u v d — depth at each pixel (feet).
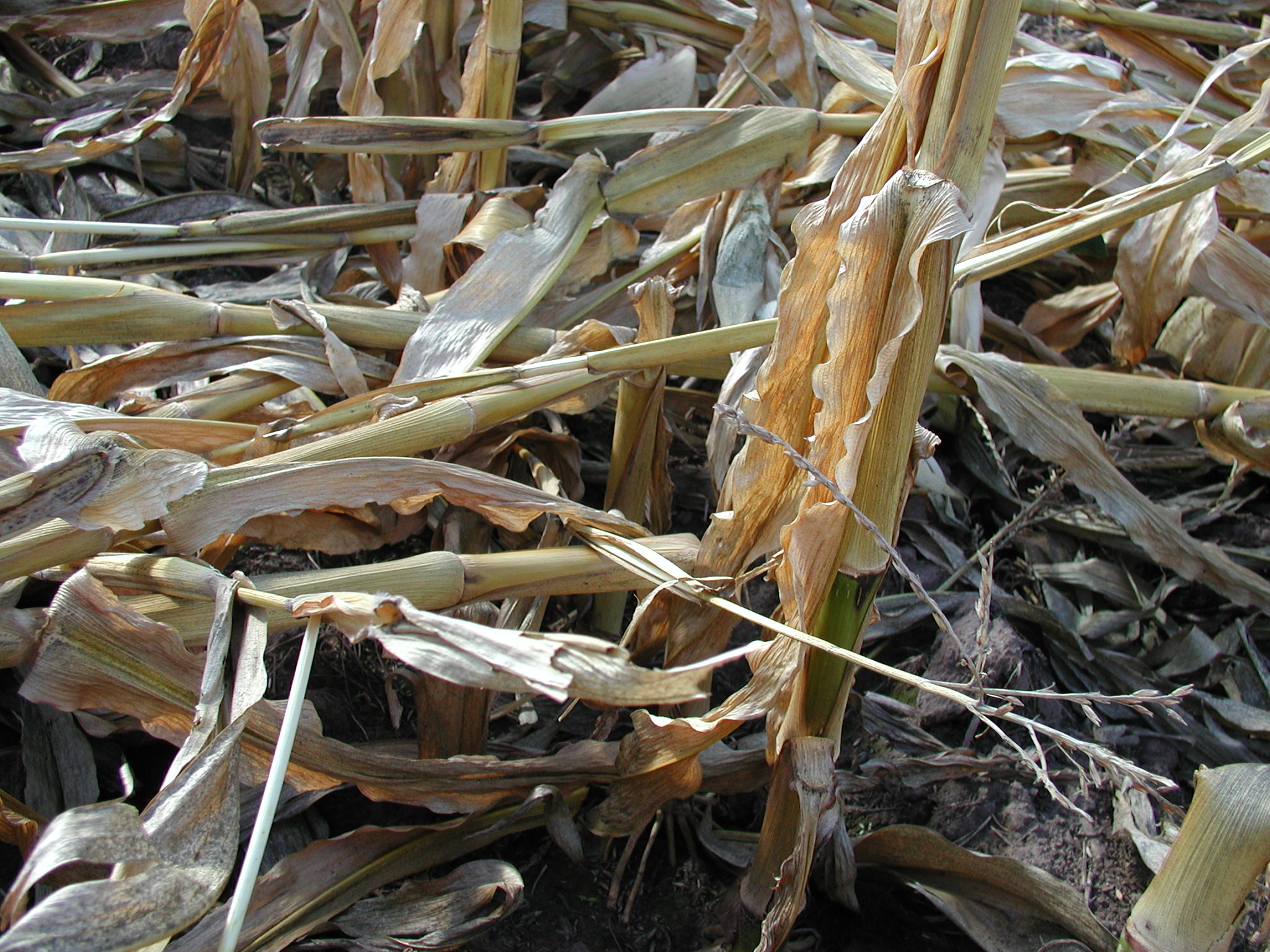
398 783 1.58
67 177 2.32
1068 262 2.75
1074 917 1.62
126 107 2.41
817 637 1.52
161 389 2.11
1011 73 2.13
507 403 1.74
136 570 1.47
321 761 1.52
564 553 1.66
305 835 1.67
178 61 2.85
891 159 1.46
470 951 1.65
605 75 2.82
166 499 1.38
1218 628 2.21
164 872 1.19
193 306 1.85
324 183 2.63
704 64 2.66
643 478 1.95
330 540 1.75
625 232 2.09
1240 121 1.86
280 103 2.72
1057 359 2.50
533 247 1.96
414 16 2.13
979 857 1.66
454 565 1.58
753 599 2.15
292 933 1.51
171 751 1.75
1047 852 1.84
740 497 1.62
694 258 2.24
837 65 2.17
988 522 2.39
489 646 1.24
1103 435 2.53
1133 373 2.48
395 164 2.50
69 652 1.41
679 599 1.70
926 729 2.01
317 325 1.84
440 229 2.13
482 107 2.13
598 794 1.79
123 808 1.20
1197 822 1.43
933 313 1.39
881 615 2.10
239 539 1.72
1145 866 1.83
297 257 2.13
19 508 1.32
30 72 2.69
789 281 1.50
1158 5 3.24
